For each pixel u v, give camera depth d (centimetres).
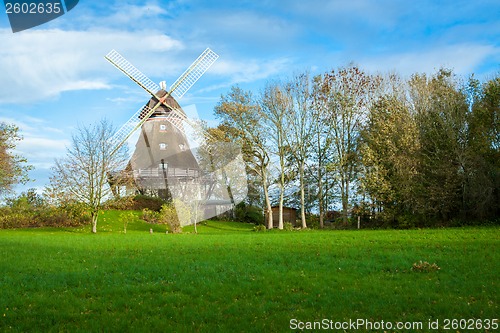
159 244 2770
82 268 1825
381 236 3152
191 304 1259
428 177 4703
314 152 5628
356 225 5369
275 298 1309
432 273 1608
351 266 1789
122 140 4769
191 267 1812
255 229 5100
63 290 1448
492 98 4509
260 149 5391
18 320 1123
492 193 4409
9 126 4688
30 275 1681
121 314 1166
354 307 1196
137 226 5147
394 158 4684
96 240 3120
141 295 1366
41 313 1180
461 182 4494
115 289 1431
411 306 1191
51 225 5125
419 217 4766
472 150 4472
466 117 4700
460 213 4591
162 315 1161
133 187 4747
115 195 4747
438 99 4878
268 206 5428
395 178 4778
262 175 5525
